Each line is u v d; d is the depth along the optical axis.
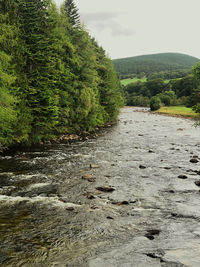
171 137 37.00
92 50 49.81
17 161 20.91
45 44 27.33
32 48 26.31
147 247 8.38
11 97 21.09
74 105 37.28
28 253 7.96
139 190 14.45
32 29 26.81
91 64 45.06
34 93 26.50
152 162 21.38
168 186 15.16
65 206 11.97
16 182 15.49
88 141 32.91
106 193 13.92
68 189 14.44
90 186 15.04
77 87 37.84
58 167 19.28
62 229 9.67
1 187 14.51
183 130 45.94
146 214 11.21
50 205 12.05
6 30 22.42
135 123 60.06
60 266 7.29
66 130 36.44
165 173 17.98
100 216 10.92
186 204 12.41
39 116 27.22
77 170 18.55
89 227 9.88
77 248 8.33
